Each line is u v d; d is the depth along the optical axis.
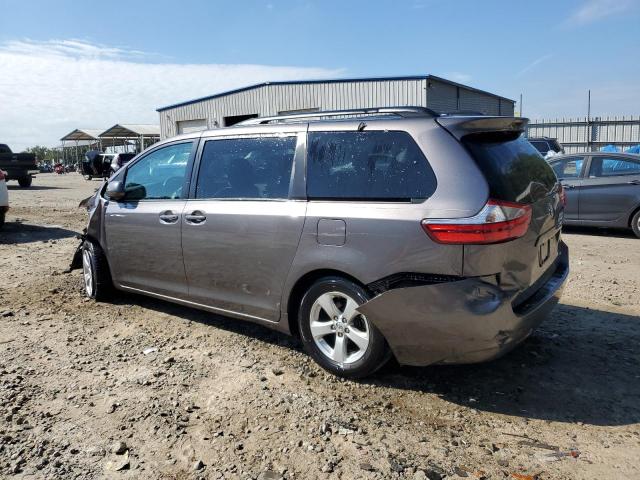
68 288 6.40
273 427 3.31
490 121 3.67
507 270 3.41
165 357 4.36
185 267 4.75
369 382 3.90
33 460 2.98
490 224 3.27
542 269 3.91
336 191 3.85
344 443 3.14
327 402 3.61
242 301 4.39
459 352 3.43
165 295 5.06
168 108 37.03
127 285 5.45
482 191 3.32
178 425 3.33
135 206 5.20
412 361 3.60
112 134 50.97
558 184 4.36
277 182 4.18
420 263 3.42
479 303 3.29
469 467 2.93
